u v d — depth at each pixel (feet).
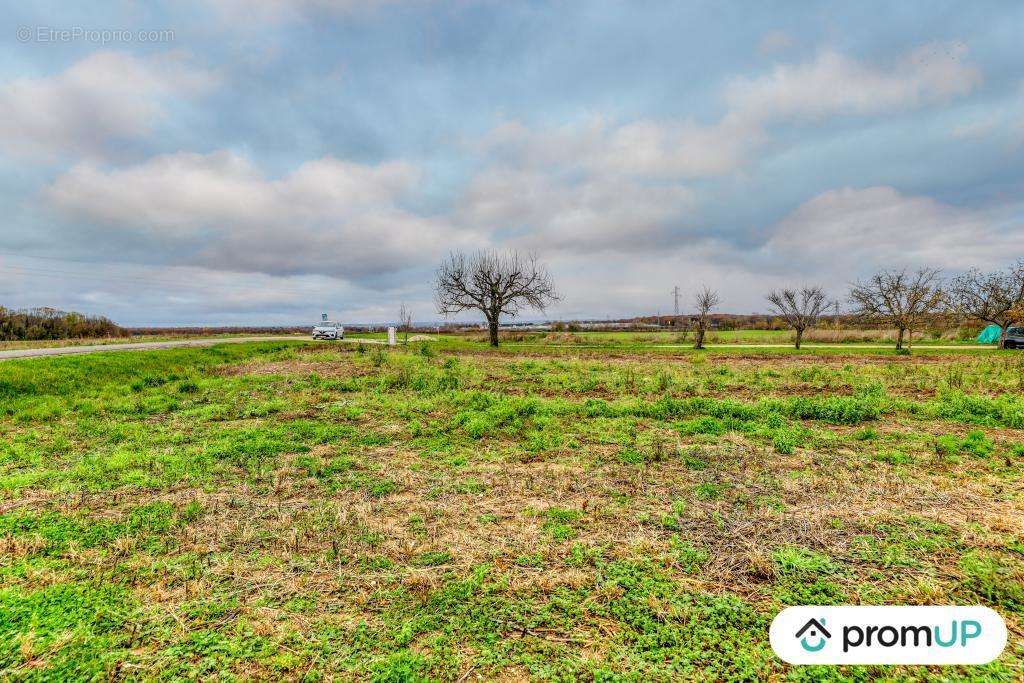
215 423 27.30
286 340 121.60
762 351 104.99
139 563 11.83
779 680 8.02
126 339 111.04
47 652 8.55
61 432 25.03
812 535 13.33
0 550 12.39
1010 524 13.71
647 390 38.34
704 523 14.21
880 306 107.65
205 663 8.37
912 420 26.96
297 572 11.50
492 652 8.70
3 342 90.48
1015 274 117.19
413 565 11.86
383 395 35.73
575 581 10.98
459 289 135.13
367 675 8.15
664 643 8.93
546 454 21.35
